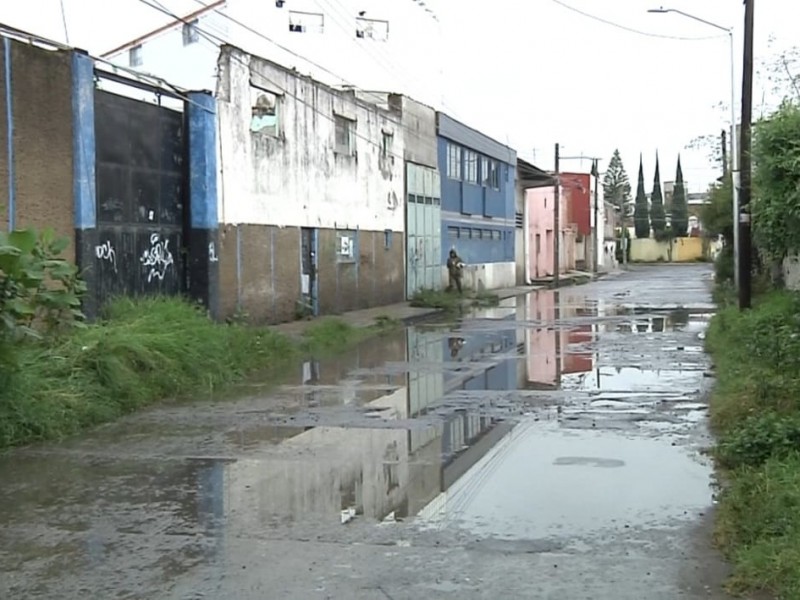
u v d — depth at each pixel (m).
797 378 10.78
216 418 11.22
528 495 7.57
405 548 6.25
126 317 14.77
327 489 7.82
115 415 11.26
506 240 49.56
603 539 6.41
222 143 20.17
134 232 17.42
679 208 108.06
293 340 18.81
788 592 5.20
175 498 7.59
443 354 18.17
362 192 29.12
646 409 11.50
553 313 29.47
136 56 28.97
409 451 9.30
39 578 5.76
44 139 14.55
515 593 5.41
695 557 6.02
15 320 10.15
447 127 38.50
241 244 21.06
